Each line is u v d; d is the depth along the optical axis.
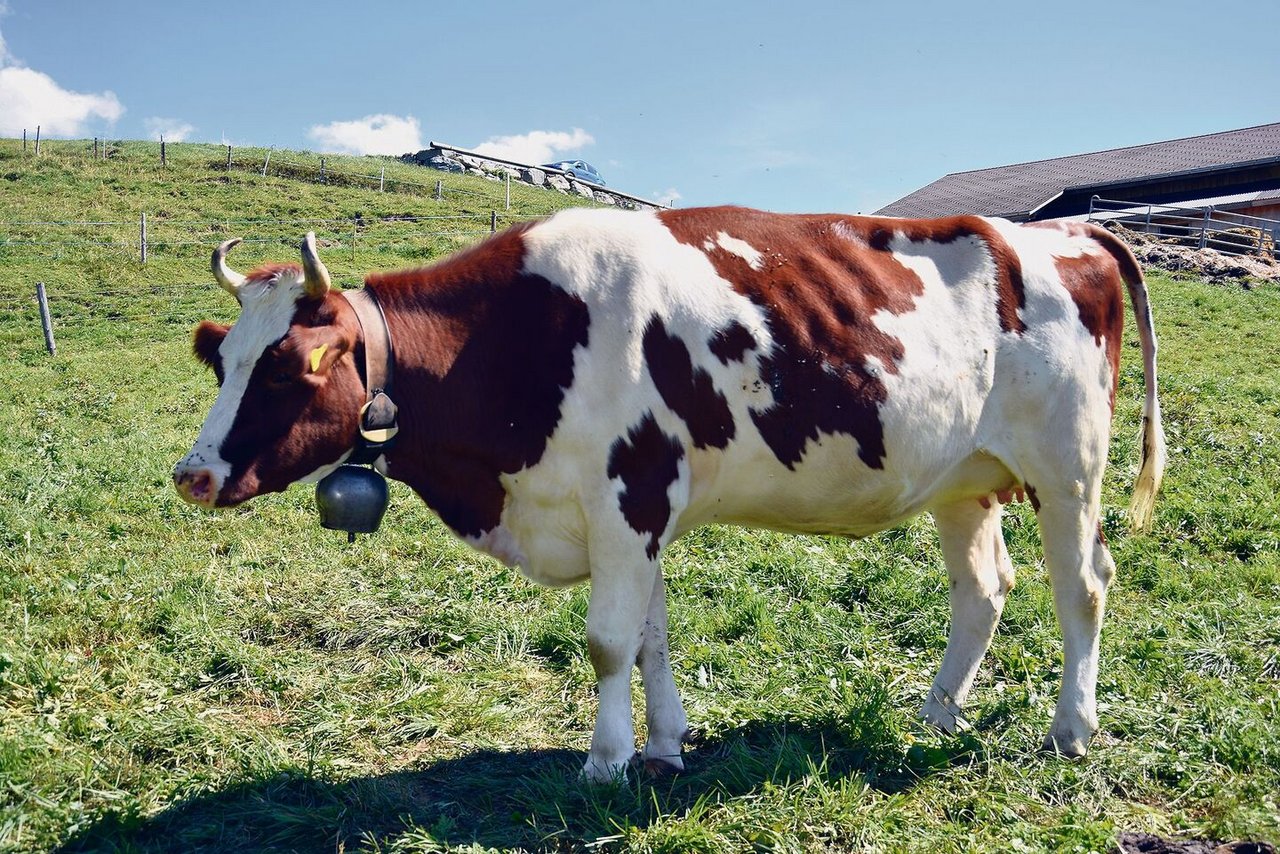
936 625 6.91
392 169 45.06
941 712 5.49
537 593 7.34
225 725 5.42
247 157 42.44
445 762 5.13
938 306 5.07
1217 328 19.64
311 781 4.81
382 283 4.81
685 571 7.67
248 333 4.53
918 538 8.56
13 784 4.56
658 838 4.24
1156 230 36.44
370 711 5.59
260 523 8.96
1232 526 8.90
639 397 4.60
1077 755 5.01
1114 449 11.53
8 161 39.28
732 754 5.05
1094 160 50.59
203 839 4.44
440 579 7.63
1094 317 5.35
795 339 4.78
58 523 8.80
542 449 4.65
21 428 13.34
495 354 4.67
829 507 5.09
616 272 4.70
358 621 6.90
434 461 4.83
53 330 21.44
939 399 4.97
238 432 4.48
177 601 6.94
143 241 27.31
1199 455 11.41
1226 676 5.98
